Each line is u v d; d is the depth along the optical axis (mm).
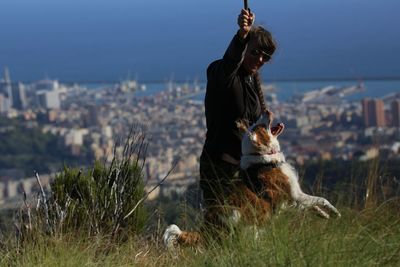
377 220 5324
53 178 6898
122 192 6691
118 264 5711
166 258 5691
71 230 6160
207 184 5848
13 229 6246
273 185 5414
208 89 5801
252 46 5730
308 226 5141
